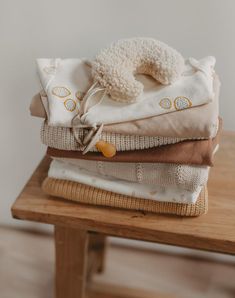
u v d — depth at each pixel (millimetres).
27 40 1061
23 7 1010
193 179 770
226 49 997
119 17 992
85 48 1054
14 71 1118
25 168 1312
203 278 1353
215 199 867
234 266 1388
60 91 770
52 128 770
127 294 1193
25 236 1460
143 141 755
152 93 769
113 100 765
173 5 956
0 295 1290
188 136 736
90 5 984
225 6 939
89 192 842
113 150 750
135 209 847
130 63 769
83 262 963
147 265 1393
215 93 792
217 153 981
